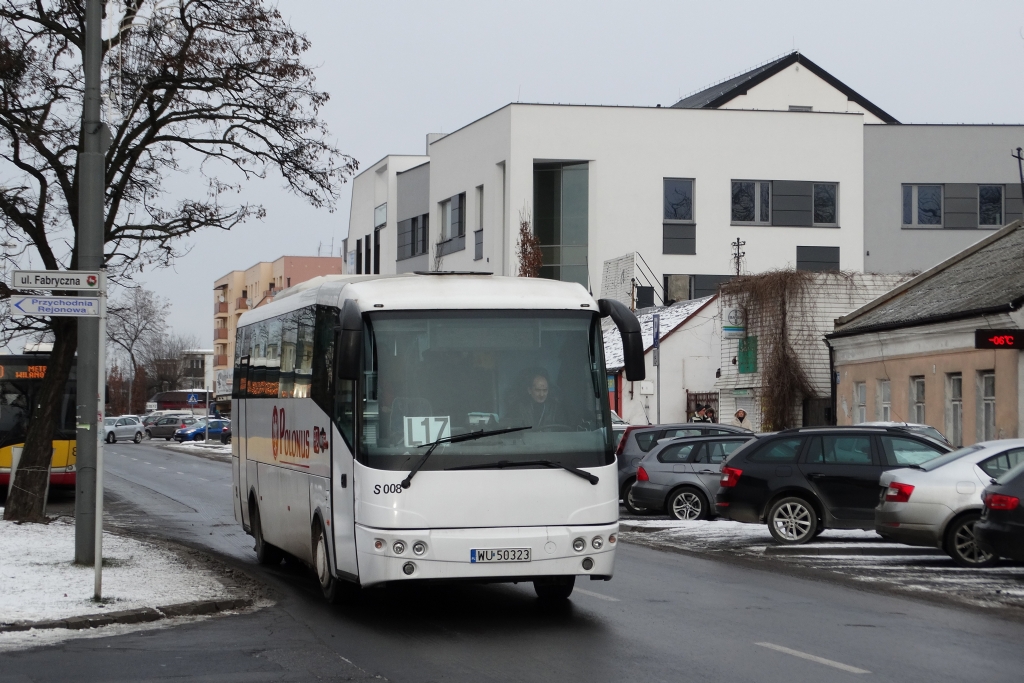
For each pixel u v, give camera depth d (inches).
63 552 602.2
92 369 575.5
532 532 424.8
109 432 3248.0
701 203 2204.7
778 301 1467.8
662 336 1729.8
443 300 440.8
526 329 442.9
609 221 2181.3
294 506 539.5
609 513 436.1
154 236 775.7
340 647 393.1
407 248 2711.6
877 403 1236.5
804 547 715.4
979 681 337.4
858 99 2541.8
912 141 2265.0
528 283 459.5
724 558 672.4
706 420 1439.5
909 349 1166.3
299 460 528.1
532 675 344.8
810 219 2235.5
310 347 512.4
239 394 700.7
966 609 482.0
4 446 1057.5
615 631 424.5
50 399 776.9
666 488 908.0
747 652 382.3
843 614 466.3
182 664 363.6
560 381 440.8
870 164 2266.2
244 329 695.7
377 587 434.9
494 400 434.0
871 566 631.2
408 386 430.6
